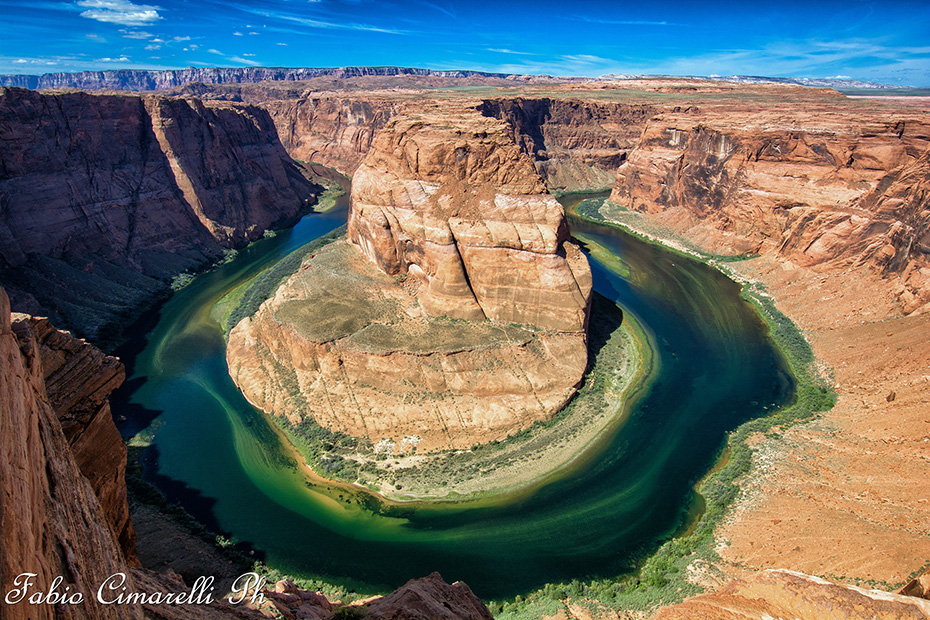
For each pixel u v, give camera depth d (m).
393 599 21.27
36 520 9.11
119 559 12.61
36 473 10.38
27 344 14.24
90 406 18.28
